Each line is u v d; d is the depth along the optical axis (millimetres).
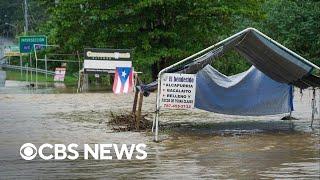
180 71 14844
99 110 23172
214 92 18094
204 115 21250
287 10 49281
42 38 56469
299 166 11047
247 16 38781
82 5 38406
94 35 38812
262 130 16750
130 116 18812
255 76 18469
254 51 15742
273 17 49406
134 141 14422
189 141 14445
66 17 38906
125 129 16688
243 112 18422
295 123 18562
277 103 18781
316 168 10836
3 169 11000
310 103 25750
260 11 38688
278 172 10500
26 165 11391
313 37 48750
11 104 26375
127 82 23344
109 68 34688
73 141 14438
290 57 15320
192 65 14875
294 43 49188
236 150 13008
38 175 10453
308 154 12391
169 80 14422
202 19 38031
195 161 11648
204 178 10039
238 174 10352
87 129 16875
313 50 49094
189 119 19906
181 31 38062
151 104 25938
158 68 39250
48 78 58188
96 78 47781
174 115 21281
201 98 18000
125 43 37875
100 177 10234
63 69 52688
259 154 12445
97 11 36812
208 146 13625
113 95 31500
